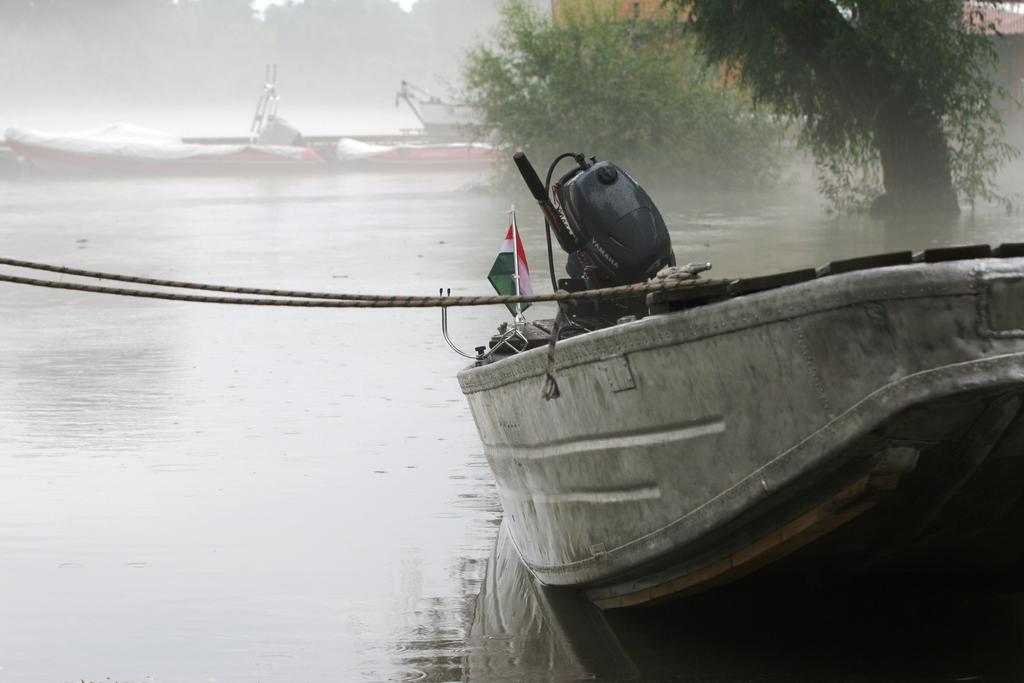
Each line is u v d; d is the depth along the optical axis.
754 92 42.66
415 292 23.20
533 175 8.80
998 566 6.93
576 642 6.71
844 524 6.02
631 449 6.33
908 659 6.39
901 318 5.43
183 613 7.31
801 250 28.75
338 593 7.60
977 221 36.88
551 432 6.93
